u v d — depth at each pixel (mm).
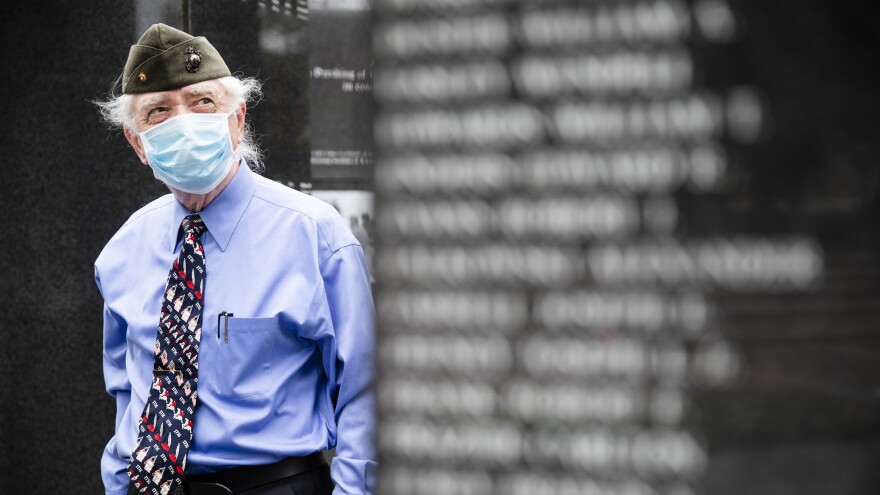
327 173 6969
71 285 7852
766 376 2924
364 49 6785
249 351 4496
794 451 2914
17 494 8164
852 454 2863
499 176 3176
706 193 2943
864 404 2842
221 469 4500
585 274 3100
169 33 4629
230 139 4617
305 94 6996
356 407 4629
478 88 3182
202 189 4562
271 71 7098
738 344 2945
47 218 7926
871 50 2770
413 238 3289
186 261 4605
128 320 4738
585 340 3113
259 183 4805
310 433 4660
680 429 3020
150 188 7480
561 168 3102
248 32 7141
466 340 3250
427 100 3242
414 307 3305
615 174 3041
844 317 2842
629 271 3047
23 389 8133
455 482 3279
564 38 3070
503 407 3219
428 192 3262
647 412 3055
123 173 7551
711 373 2979
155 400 4496
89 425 7844
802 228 2857
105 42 7520
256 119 7121
